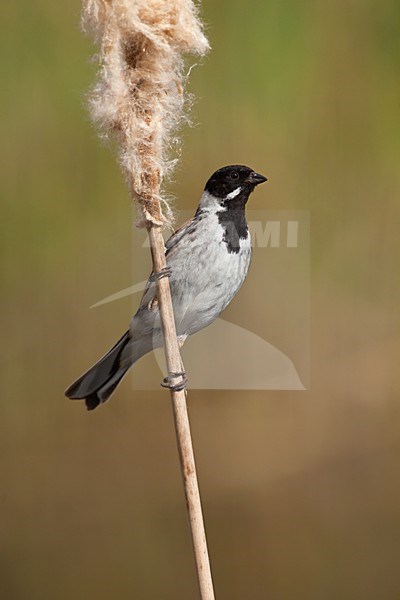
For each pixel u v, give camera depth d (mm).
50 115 11047
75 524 11508
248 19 11297
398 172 11609
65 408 11555
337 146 11539
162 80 4832
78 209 11148
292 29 11430
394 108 11617
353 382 12086
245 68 11258
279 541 11602
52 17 10977
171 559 11461
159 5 4762
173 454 11734
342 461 11984
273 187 11312
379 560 11586
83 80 10984
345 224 11680
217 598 11422
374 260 11766
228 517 11711
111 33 4727
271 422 11992
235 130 11172
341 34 11555
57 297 11281
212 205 6863
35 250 11203
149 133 4859
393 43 11602
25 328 11383
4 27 10969
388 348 11992
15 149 11062
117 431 11688
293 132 11398
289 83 11430
